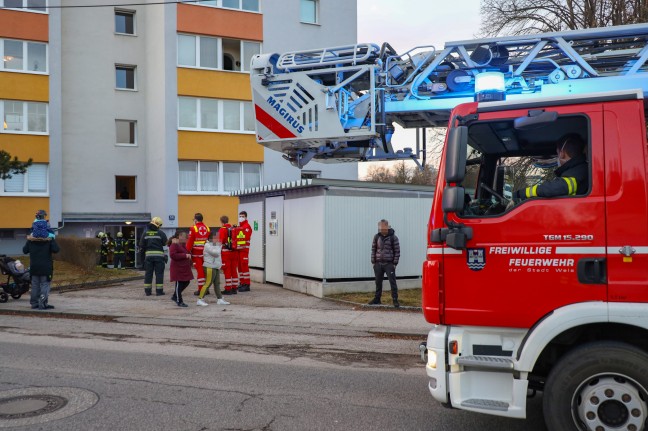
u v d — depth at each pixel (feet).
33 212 85.20
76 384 20.88
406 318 35.32
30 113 85.97
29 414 17.52
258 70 24.49
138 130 94.32
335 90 23.18
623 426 12.98
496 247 14.17
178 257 40.11
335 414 17.60
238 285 47.09
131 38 94.02
